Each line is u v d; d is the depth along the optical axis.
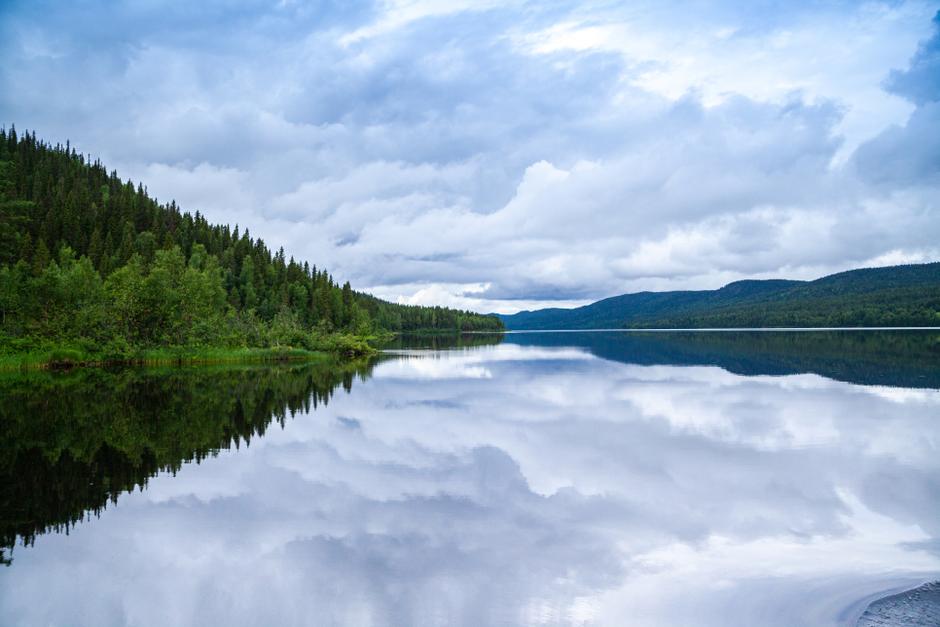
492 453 20.41
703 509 14.55
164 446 21.64
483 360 69.06
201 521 13.96
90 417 27.92
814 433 22.88
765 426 24.31
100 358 61.88
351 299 143.25
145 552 12.24
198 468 18.56
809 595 10.10
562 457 19.73
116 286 73.06
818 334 127.81
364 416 28.06
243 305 127.50
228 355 70.50
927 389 34.22
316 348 88.25
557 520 13.90
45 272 64.19
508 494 15.88
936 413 26.64
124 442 22.34
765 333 153.38
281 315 108.50
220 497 15.71
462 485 16.72
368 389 39.53
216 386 41.72
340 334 97.62
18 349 58.09
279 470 18.34
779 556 11.75
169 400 34.00
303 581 10.91
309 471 18.19
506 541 12.70
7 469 18.50
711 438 22.34
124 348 63.88
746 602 9.91
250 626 9.38
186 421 26.86
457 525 13.63
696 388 36.84
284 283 138.88
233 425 25.84
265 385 42.44
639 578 10.90
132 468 18.59
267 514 14.44
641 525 13.55
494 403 32.06
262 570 11.39
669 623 9.31
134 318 68.88
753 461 18.91
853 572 10.97
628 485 16.58
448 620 9.52
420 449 21.08
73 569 11.45
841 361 53.88
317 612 9.80
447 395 35.78
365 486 16.64
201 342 72.62
